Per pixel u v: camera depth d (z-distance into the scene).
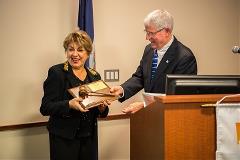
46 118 2.87
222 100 1.24
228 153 1.23
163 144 1.23
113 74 3.12
